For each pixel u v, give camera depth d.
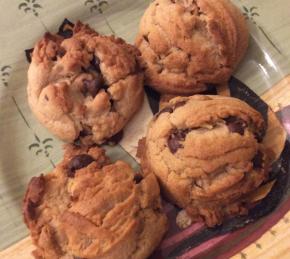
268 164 0.18
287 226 0.17
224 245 0.18
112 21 0.21
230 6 0.19
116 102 0.19
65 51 0.19
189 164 0.17
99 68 0.19
